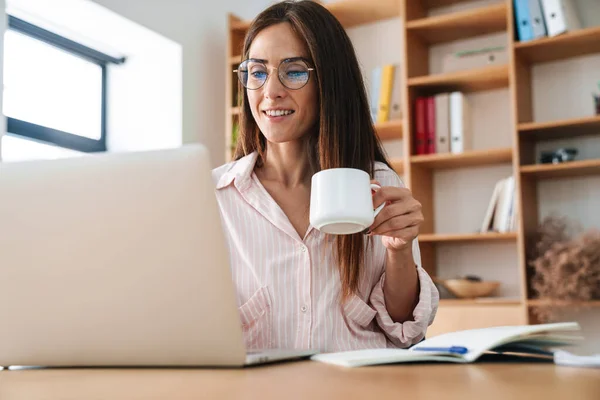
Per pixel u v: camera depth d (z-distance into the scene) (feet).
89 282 3.08
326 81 4.67
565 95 11.50
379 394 2.23
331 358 3.18
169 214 2.99
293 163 4.92
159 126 12.92
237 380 2.62
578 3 11.52
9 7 10.98
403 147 12.74
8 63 11.41
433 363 3.10
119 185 3.05
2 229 3.22
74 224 3.11
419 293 4.41
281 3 4.85
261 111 4.73
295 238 4.59
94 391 2.45
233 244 4.77
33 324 3.18
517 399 2.09
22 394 2.42
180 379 2.69
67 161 3.17
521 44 10.87
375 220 3.95
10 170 3.25
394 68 12.10
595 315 10.00
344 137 4.73
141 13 11.98
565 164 10.43
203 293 2.96
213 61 13.84
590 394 2.18
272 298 4.53
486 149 11.68
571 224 11.19
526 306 10.28
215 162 13.71
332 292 4.51
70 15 11.44
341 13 12.82
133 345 3.05
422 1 12.37
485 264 11.87
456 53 11.67
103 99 13.25
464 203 12.09
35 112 11.91
